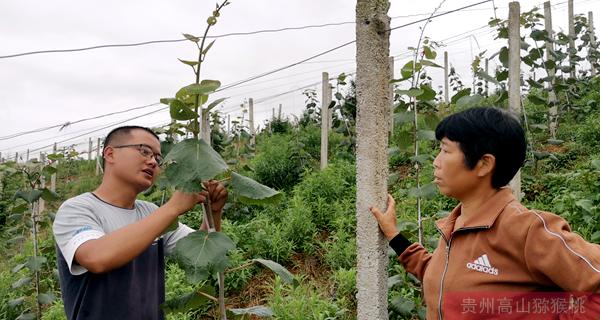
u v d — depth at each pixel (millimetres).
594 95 8781
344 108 8984
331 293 4809
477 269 1740
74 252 2039
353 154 8547
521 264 1650
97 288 2193
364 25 2256
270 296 4680
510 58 5125
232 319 2307
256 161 9047
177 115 2107
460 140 1789
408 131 3473
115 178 2379
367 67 2248
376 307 2225
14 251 9078
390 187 6695
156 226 1983
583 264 1500
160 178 2770
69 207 2240
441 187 1869
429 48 3480
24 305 5797
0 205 10398
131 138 2369
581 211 4359
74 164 16922
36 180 4594
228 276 5113
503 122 1752
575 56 9375
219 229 2342
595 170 4867
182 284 5105
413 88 3350
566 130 7574
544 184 5730
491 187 1810
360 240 2275
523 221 1643
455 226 1878
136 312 2289
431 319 1903
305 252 5680
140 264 2367
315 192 6910
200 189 1938
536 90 9633
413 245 2248
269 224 6289
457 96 4133
